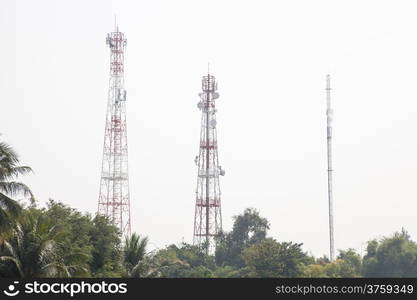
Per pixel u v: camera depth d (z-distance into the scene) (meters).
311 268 189.75
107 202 183.38
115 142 185.00
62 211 124.00
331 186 187.50
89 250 107.50
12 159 80.00
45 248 83.06
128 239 118.00
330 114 186.88
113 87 186.38
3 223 79.50
